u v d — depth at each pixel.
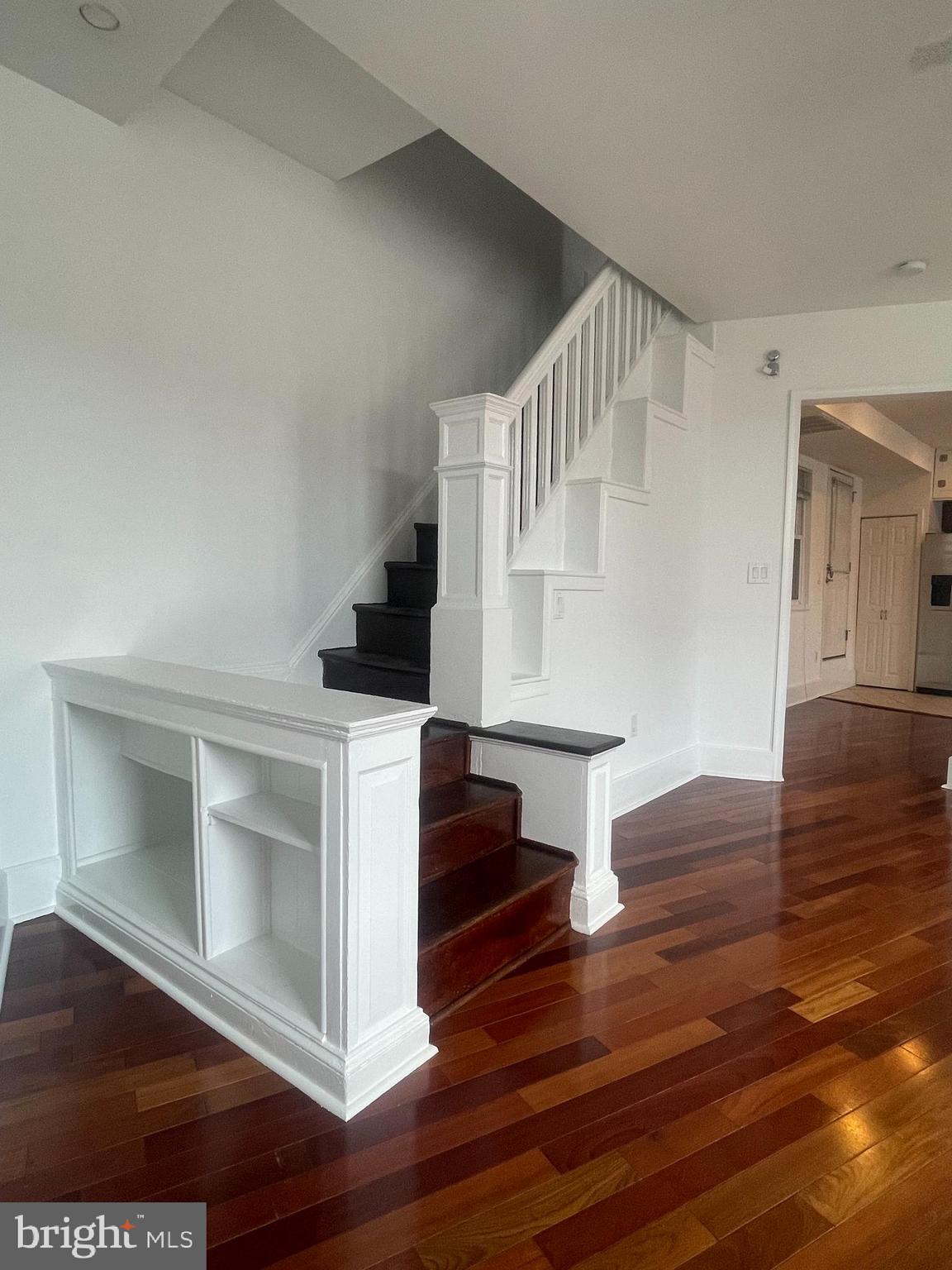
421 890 2.15
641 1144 1.46
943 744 5.27
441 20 1.81
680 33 1.85
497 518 2.71
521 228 4.16
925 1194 1.35
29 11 1.91
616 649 3.49
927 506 7.63
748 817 3.58
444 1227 1.27
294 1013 1.67
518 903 2.15
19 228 2.25
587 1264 1.21
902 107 2.16
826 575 7.43
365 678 3.10
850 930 2.40
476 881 2.21
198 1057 1.72
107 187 2.45
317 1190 1.34
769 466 4.09
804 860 3.02
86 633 2.51
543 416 3.13
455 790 2.52
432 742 2.51
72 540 2.45
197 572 2.81
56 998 1.95
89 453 2.47
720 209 2.79
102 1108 1.55
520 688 2.85
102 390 2.48
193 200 2.69
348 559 3.39
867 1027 1.87
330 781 1.55
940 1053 1.77
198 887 1.90
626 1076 1.67
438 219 3.69
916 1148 1.47
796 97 2.11
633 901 2.61
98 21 1.94
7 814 2.36
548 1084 1.64
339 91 2.58
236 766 1.96
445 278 3.76
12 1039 1.78
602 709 3.42
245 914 1.99
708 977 2.11
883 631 7.98
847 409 5.23
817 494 7.04
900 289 3.59
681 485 3.95
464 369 3.90
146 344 2.59
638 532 3.59
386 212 3.43
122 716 2.13
